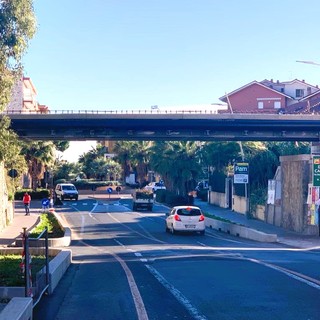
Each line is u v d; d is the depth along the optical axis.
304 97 73.12
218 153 53.91
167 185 63.81
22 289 10.48
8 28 15.41
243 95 80.25
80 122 35.31
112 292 11.72
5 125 17.42
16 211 49.41
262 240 27.98
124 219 43.16
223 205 52.72
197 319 8.98
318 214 30.81
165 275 14.32
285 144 50.47
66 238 25.53
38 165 69.31
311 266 15.82
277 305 9.99
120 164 99.88
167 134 38.19
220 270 15.12
